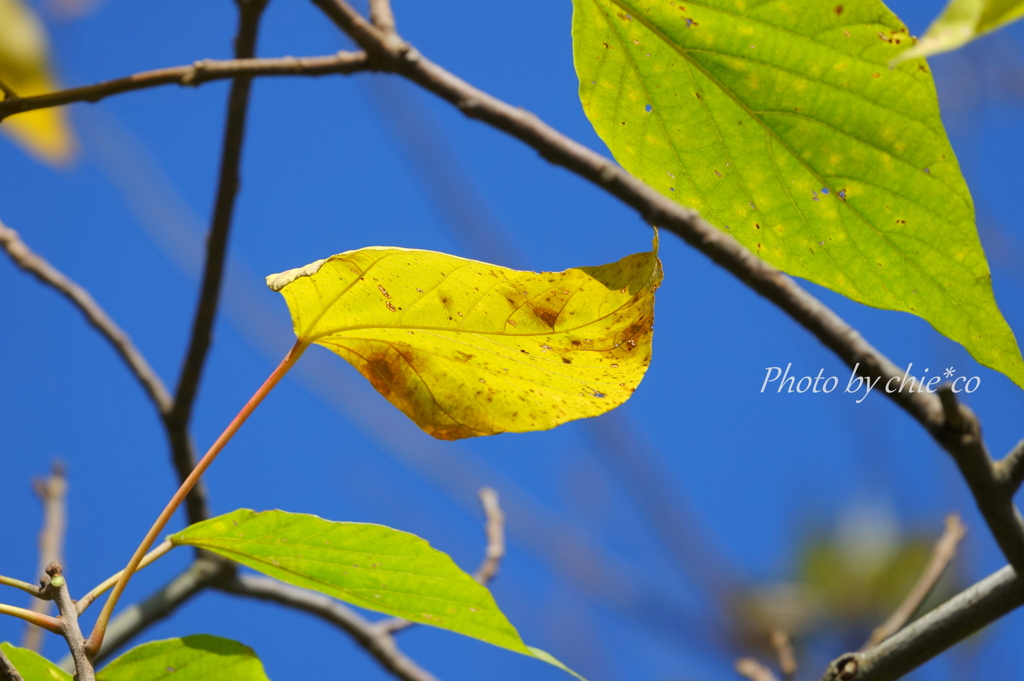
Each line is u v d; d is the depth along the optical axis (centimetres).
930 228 122
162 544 123
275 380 124
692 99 124
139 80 131
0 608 121
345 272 123
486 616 124
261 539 124
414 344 125
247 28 139
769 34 122
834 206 123
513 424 126
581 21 124
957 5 111
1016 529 130
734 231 125
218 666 128
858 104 122
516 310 124
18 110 129
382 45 137
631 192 139
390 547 123
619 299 123
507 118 139
